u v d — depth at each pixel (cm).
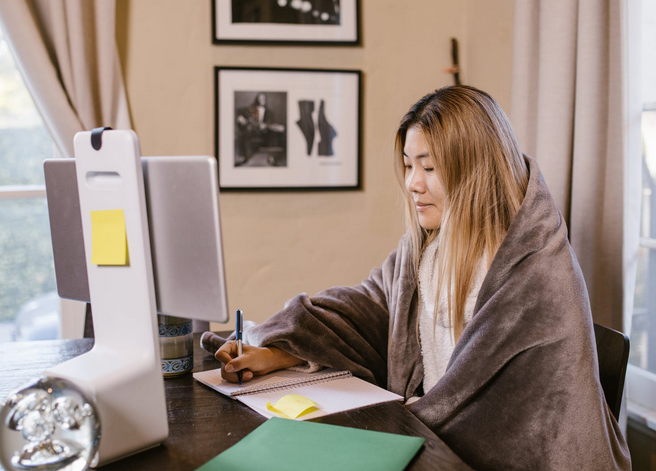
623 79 163
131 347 98
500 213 131
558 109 177
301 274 254
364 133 254
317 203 253
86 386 87
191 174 96
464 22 259
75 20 220
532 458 112
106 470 88
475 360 118
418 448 92
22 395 80
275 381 125
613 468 111
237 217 247
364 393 119
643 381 175
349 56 251
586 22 168
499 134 131
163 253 103
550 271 118
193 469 88
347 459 88
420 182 138
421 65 257
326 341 134
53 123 221
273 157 246
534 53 191
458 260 132
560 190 179
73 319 246
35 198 247
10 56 240
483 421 117
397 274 152
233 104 242
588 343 115
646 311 177
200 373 130
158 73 238
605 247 171
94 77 228
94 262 100
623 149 164
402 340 144
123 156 96
